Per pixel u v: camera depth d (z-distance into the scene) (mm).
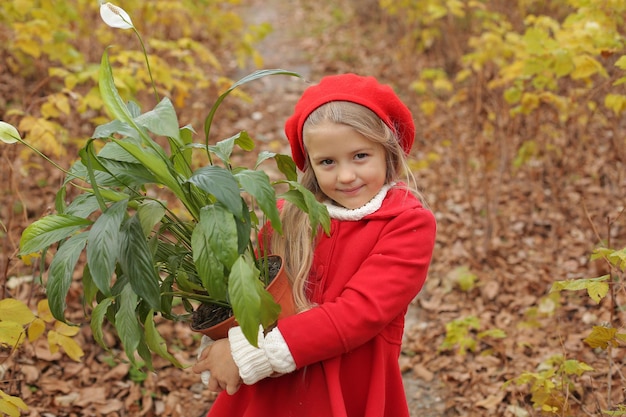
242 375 1497
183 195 1418
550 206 4160
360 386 1637
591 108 3672
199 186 1312
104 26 4898
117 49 4445
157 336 1405
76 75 3338
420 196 1704
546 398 2158
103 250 1326
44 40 3518
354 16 9227
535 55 3162
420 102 5801
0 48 4637
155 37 5070
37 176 4062
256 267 1562
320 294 1643
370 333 1533
